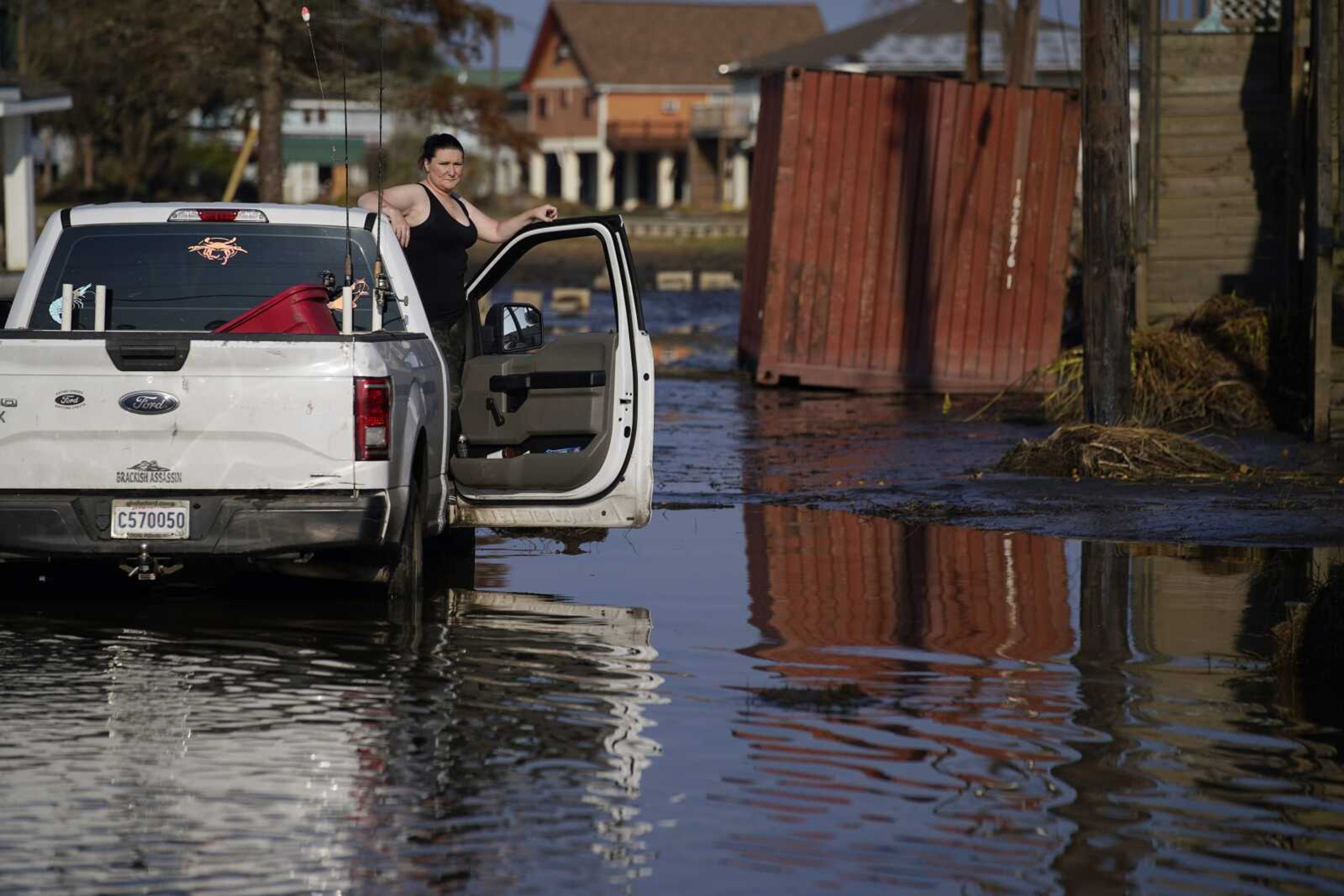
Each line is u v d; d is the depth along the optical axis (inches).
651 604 620.7
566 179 6628.9
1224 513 836.6
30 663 515.2
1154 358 1253.1
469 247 729.6
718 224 5093.5
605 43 6427.2
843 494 910.4
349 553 599.8
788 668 525.3
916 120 1513.3
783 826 383.2
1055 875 356.8
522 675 510.9
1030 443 1008.9
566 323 2354.8
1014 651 550.6
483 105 2696.9
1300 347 1239.5
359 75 2677.2
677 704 481.4
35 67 4409.5
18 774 412.5
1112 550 744.3
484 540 761.0
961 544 758.5
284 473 564.1
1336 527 796.0
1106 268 1039.6
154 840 371.2
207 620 577.9
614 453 651.5
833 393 1521.9
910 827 383.6
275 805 393.1
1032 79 1817.2
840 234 1520.7
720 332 2301.9
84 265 634.2
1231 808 397.4
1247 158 1454.2
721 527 804.0
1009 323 1531.7
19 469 560.7
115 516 561.9
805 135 1509.6
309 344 562.9
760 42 6491.1
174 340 560.1
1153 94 1451.8
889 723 463.8
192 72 2652.6
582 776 416.2
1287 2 1428.4
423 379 613.0
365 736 445.1
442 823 383.6
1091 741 448.8
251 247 642.2
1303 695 497.7
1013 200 1523.1
